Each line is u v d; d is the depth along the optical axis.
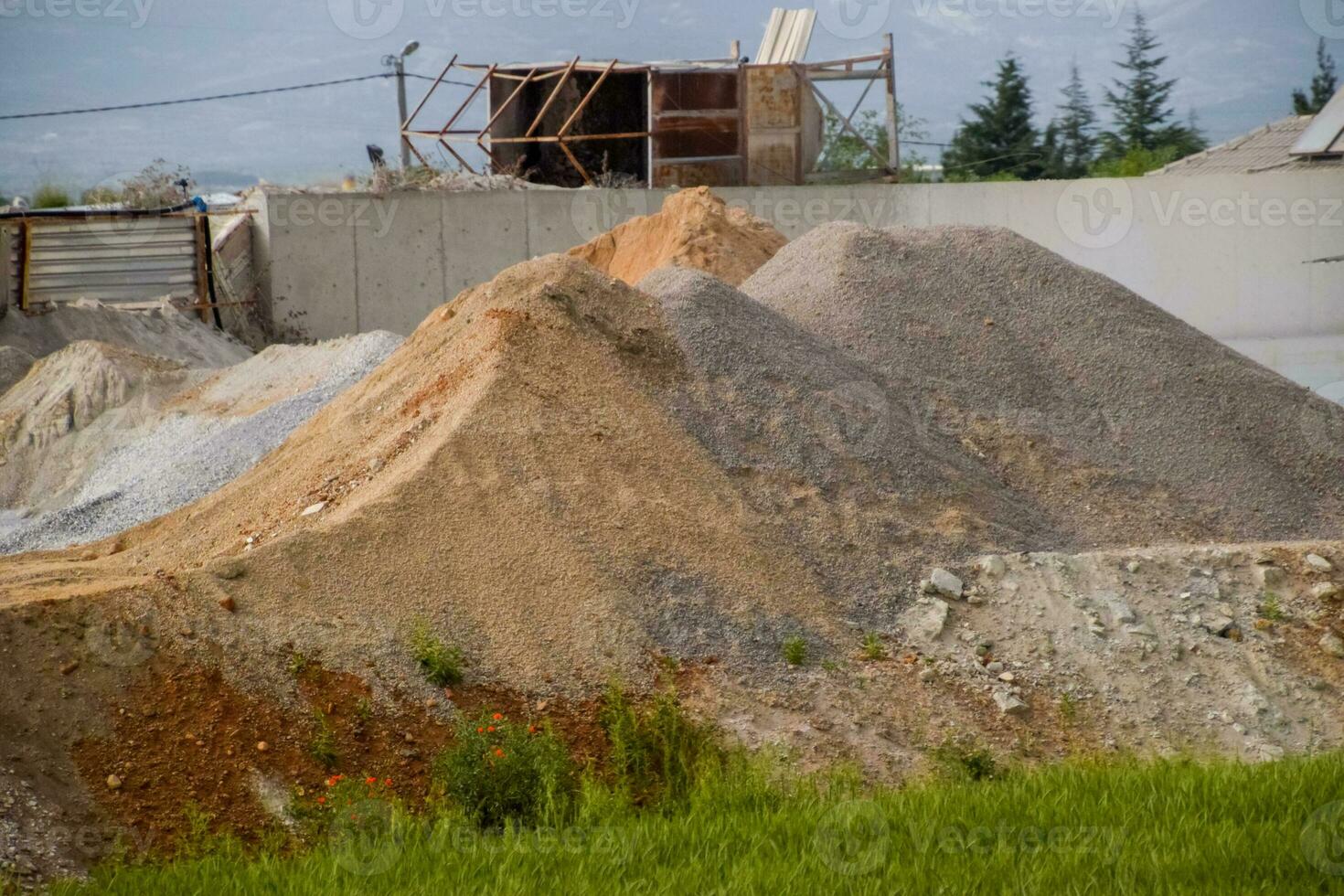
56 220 96.50
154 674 28.28
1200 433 46.38
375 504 33.62
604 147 120.25
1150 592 37.06
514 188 111.69
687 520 35.69
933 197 111.50
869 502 38.91
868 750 30.73
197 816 25.61
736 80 115.06
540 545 33.44
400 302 110.75
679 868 22.09
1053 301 50.81
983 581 37.06
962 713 32.59
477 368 39.06
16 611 28.31
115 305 98.56
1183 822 23.33
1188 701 33.84
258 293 109.94
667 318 42.94
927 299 49.78
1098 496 43.12
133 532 44.31
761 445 39.53
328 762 27.59
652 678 31.19
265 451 58.84
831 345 46.56
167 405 70.50
